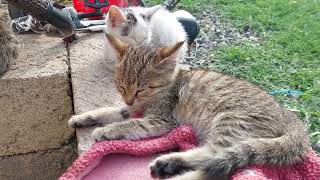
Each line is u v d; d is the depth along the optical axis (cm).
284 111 42
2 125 53
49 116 54
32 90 52
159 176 38
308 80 76
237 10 103
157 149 41
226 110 41
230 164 36
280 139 37
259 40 92
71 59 56
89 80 52
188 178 37
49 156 56
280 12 104
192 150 39
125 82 44
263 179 35
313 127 63
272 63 81
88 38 62
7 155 55
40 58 56
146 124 42
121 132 42
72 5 78
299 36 92
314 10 105
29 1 54
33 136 54
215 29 95
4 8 60
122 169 40
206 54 84
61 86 53
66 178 38
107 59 54
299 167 39
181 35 64
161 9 66
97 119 45
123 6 71
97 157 40
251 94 42
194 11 104
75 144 56
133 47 46
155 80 44
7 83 51
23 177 57
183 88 44
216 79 44
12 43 55
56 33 63
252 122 39
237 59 82
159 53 44
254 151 36
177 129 42
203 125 42
